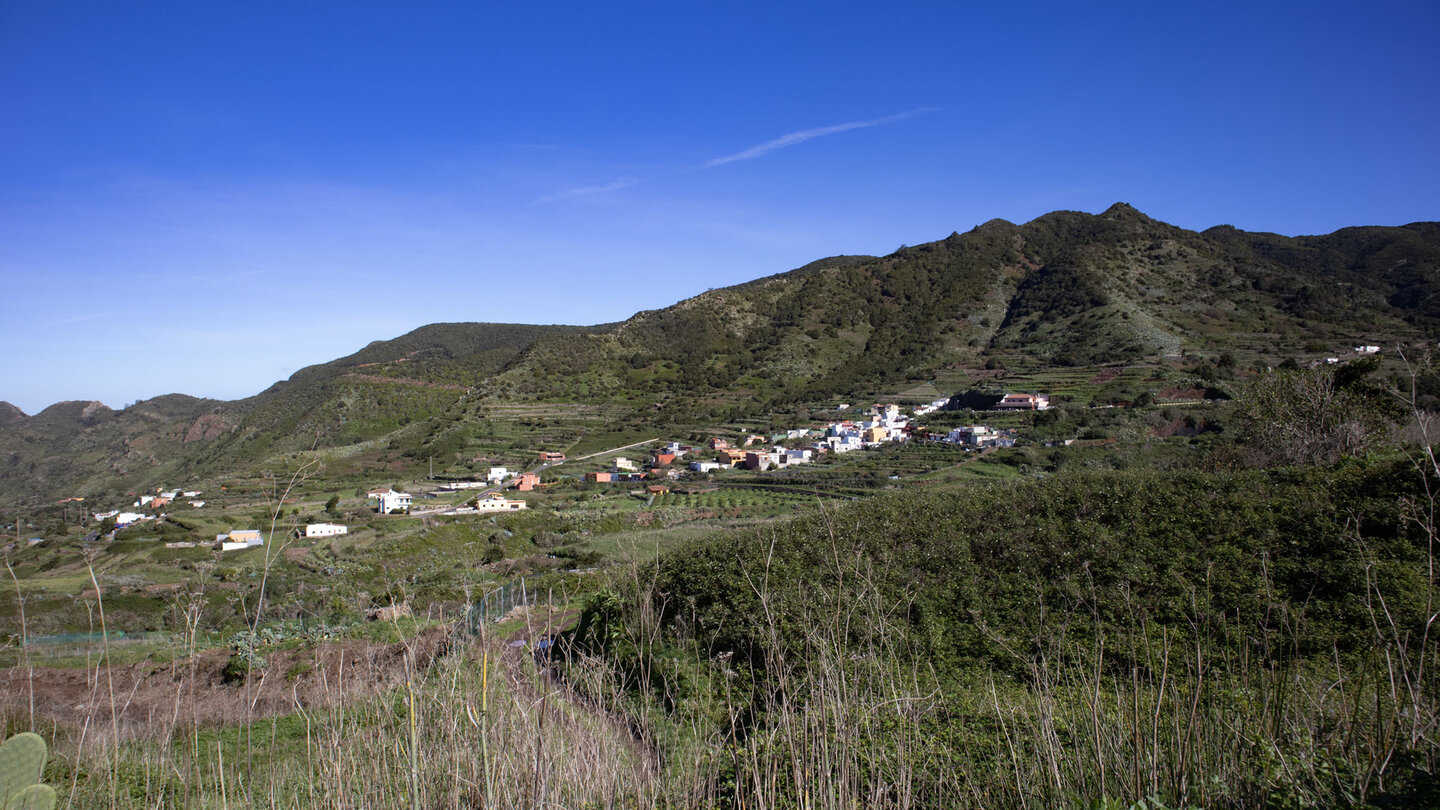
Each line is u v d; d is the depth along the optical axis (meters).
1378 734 3.36
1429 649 5.36
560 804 3.90
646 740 4.84
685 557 11.66
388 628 8.95
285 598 16.12
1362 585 7.52
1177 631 7.34
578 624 10.39
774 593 9.11
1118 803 3.27
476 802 3.99
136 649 12.90
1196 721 3.87
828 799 3.81
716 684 7.49
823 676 4.38
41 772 2.98
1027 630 7.82
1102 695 5.44
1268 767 3.50
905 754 4.48
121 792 4.82
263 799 4.78
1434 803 2.79
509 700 4.36
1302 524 9.47
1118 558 9.50
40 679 10.68
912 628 8.43
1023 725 5.21
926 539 11.04
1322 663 6.37
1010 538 10.73
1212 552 9.30
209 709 7.77
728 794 4.67
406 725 4.50
